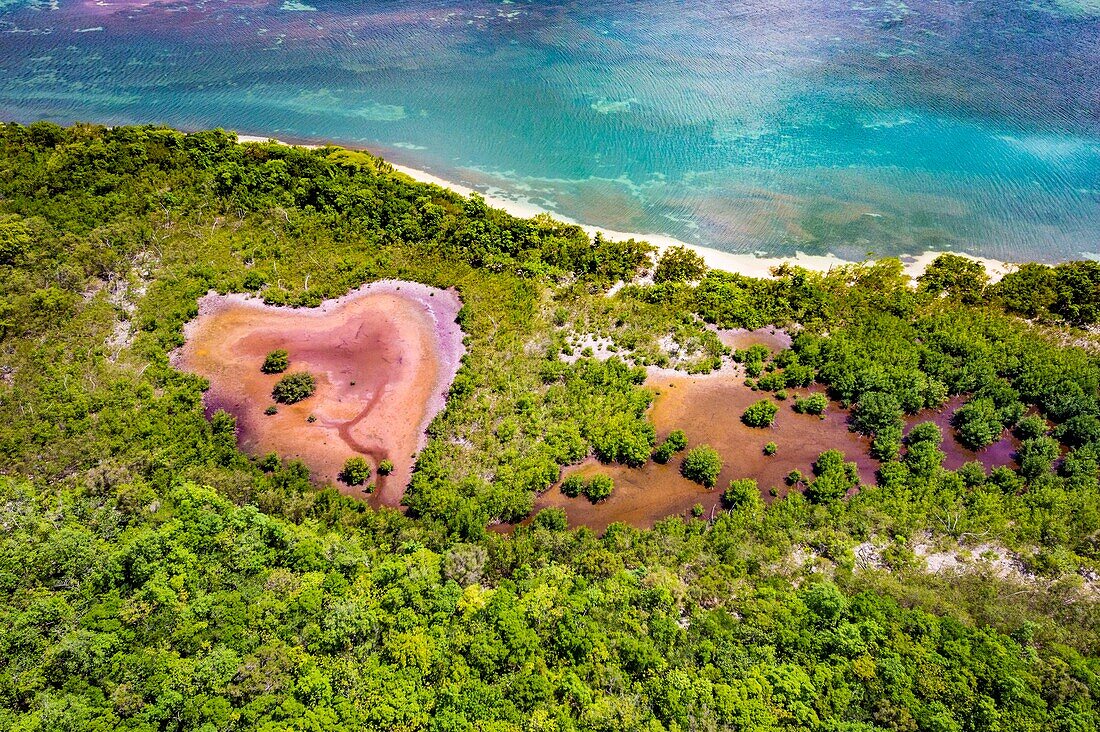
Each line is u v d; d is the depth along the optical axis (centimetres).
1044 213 10000
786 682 4347
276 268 8506
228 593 4856
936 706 4228
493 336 7700
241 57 14575
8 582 4812
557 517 5853
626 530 5769
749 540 5616
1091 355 7294
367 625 4675
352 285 8425
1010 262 9169
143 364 7188
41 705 4088
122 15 16450
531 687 4338
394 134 12038
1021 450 6488
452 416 6775
